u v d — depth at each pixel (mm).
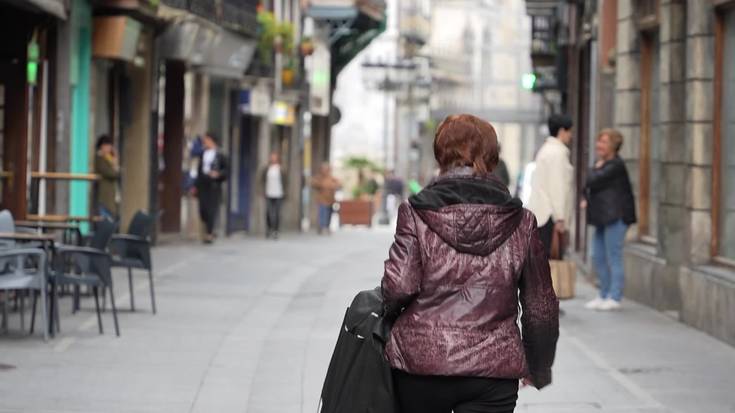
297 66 64688
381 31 83250
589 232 32562
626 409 15469
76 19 35562
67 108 34375
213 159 46500
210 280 31328
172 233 47219
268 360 18828
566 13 44625
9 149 27438
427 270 8711
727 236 22656
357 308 9227
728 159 22641
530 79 50312
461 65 144750
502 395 8680
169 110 47344
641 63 29141
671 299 25094
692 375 17906
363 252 45031
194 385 16750
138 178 43094
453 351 8562
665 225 25219
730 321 20812
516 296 8797
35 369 17578
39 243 22562
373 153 152750
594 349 20203
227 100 55938
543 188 23531
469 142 9000
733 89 22438
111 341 20297
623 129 29297
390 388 8898
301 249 46000
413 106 103375
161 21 42062
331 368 9375
